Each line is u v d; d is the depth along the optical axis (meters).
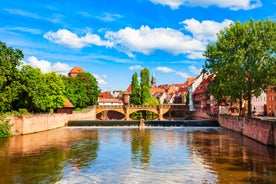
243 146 48.06
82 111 109.75
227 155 40.53
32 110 76.31
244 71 66.94
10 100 61.84
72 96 116.38
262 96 109.12
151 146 49.44
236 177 29.52
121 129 80.38
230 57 68.19
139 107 129.50
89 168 33.94
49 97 88.06
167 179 29.42
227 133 68.88
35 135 64.44
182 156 40.38
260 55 66.31
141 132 72.44
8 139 56.97
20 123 63.59
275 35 66.94
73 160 38.09
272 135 47.50
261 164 34.81
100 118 151.00
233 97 69.75
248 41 68.56
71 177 30.25
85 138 60.16
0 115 60.59
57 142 54.03
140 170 32.91
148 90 141.38
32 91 66.38
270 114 105.31
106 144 51.84
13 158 39.22
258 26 68.00
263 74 63.38
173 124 87.12
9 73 60.62
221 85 71.75
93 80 133.12
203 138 59.56
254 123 55.44
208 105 118.56
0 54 60.78
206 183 27.84
